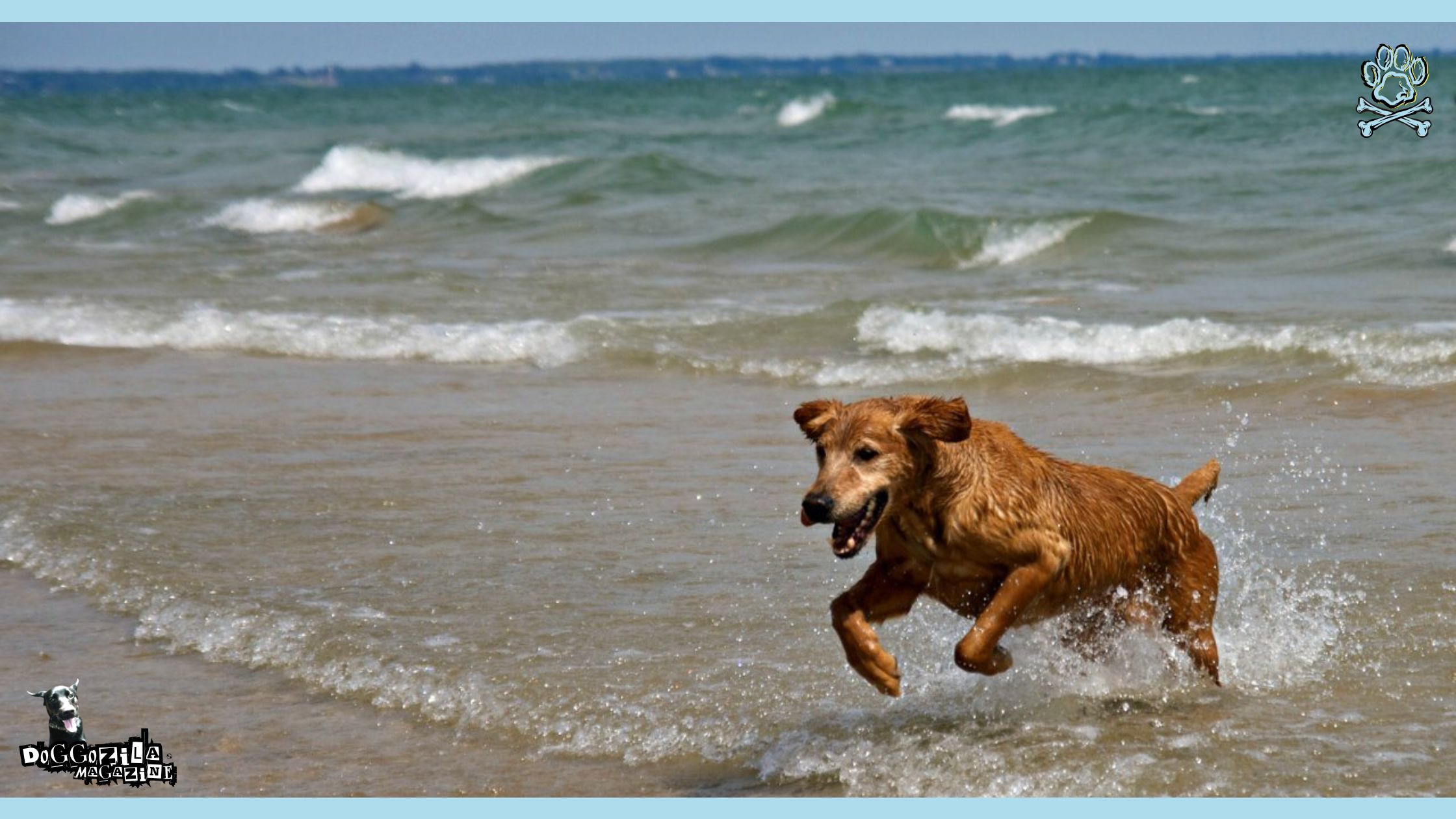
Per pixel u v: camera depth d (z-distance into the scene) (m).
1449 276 21.14
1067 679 7.80
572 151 50.81
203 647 8.69
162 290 24.00
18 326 20.42
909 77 184.38
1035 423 14.01
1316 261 23.34
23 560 10.49
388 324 19.84
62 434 14.47
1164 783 6.52
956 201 32.66
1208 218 28.22
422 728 7.50
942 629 8.68
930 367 16.52
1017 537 6.91
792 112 68.94
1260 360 15.98
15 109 107.62
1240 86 90.94
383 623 8.87
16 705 7.94
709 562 9.95
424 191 40.97
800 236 27.94
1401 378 14.71
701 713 7.47
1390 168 33.06
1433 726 7.03
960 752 6.91
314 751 7.25
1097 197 32.81
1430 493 10.96
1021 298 21.22
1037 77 140.75
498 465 12.82
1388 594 8.91
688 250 27.83
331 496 11.88
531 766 7.03
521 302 22.00
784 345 18.16
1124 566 7.46
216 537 10.80
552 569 9.87
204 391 16.56
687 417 14.70
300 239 31.98
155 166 52.19
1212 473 8.24
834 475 6.67
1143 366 16.27
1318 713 7.27
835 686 7.76
